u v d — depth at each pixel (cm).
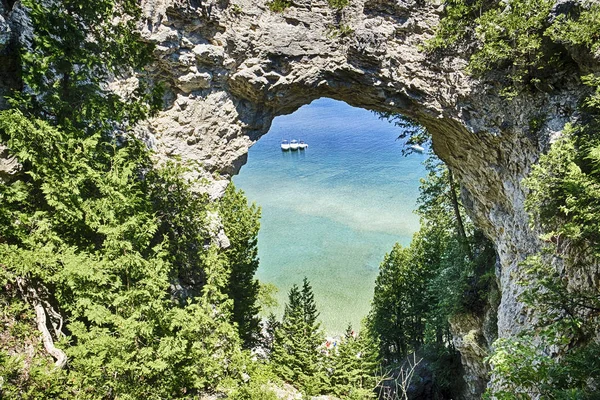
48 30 888
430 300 3144
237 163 1916
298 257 4984
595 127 1308
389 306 3325
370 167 8788
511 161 1781
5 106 1000
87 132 1006
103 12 1015
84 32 991
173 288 1396
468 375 2259
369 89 1917
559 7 1466
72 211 820
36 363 791
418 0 1744
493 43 1603
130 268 839
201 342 988
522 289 1585
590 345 858
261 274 4628
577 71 1516
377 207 6456
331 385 2191
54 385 757
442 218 2902
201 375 969
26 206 901
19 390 734
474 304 2228
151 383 870
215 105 1755
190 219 1505
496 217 1997
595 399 679
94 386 784
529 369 755
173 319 891
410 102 1953
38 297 882
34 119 824
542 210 1292
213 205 1703
